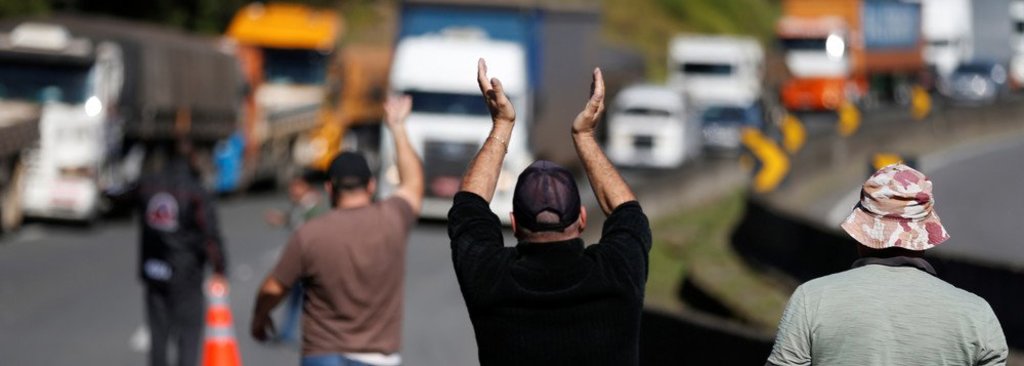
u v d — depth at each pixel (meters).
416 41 54.72
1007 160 82.25
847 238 30.58
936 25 128.50
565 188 8.45
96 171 47.84
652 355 19.09
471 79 54.06
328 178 13.04
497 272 8.32
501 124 9.07
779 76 109.75
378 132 72.81
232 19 94.56
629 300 8.33
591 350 8.25
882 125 80.06
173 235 19.28
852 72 111.38
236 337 26.84
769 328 28.39
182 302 19.42
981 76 127.06
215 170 61.22
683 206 57.69
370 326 12.80
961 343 8.48
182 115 55.88
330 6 117.44
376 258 12.77
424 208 53.78
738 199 60.72
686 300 36.47
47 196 47.25
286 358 24.52
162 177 19.38
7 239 44.66
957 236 50.44
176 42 55.84
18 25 54.84
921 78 127.38
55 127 47.38
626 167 85.19
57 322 28.20
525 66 54.19
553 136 60.62
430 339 27.89
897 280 8.60
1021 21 135.38
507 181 52.78
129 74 52.28
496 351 8.31
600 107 9.08
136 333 26.97
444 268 40.31
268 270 37.66
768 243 36.88
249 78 64.81
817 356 8.60
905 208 8.66
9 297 31.77
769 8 167.88
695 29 149.62
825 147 68.81
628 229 8.62
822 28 109.25
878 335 8.48
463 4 55.53
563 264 8.33
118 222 52.28
